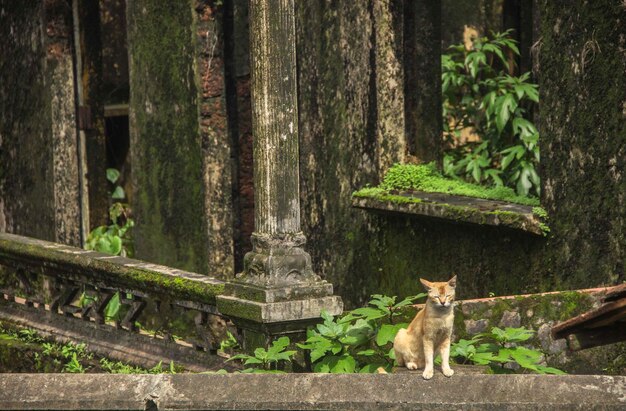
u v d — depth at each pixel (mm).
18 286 13750
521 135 13414
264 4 9406
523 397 6762
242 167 13883
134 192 14680
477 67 14531
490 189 11875
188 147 13719
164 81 14008
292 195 9500
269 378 7023
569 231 10438
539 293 10352
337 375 7016
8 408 7066
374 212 12375
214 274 13539
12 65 16047
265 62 9398
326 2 12852
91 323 12055
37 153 15734
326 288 9492
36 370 12211
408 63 12562
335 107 12867
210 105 13500
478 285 11461
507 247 11109
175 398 6977
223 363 10125
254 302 9320
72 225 15594
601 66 10078
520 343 9648
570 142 10398
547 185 10648
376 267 12625
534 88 13664
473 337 9305
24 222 16125
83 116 15672
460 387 6875
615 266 10039
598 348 9555
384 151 12406
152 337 11203
